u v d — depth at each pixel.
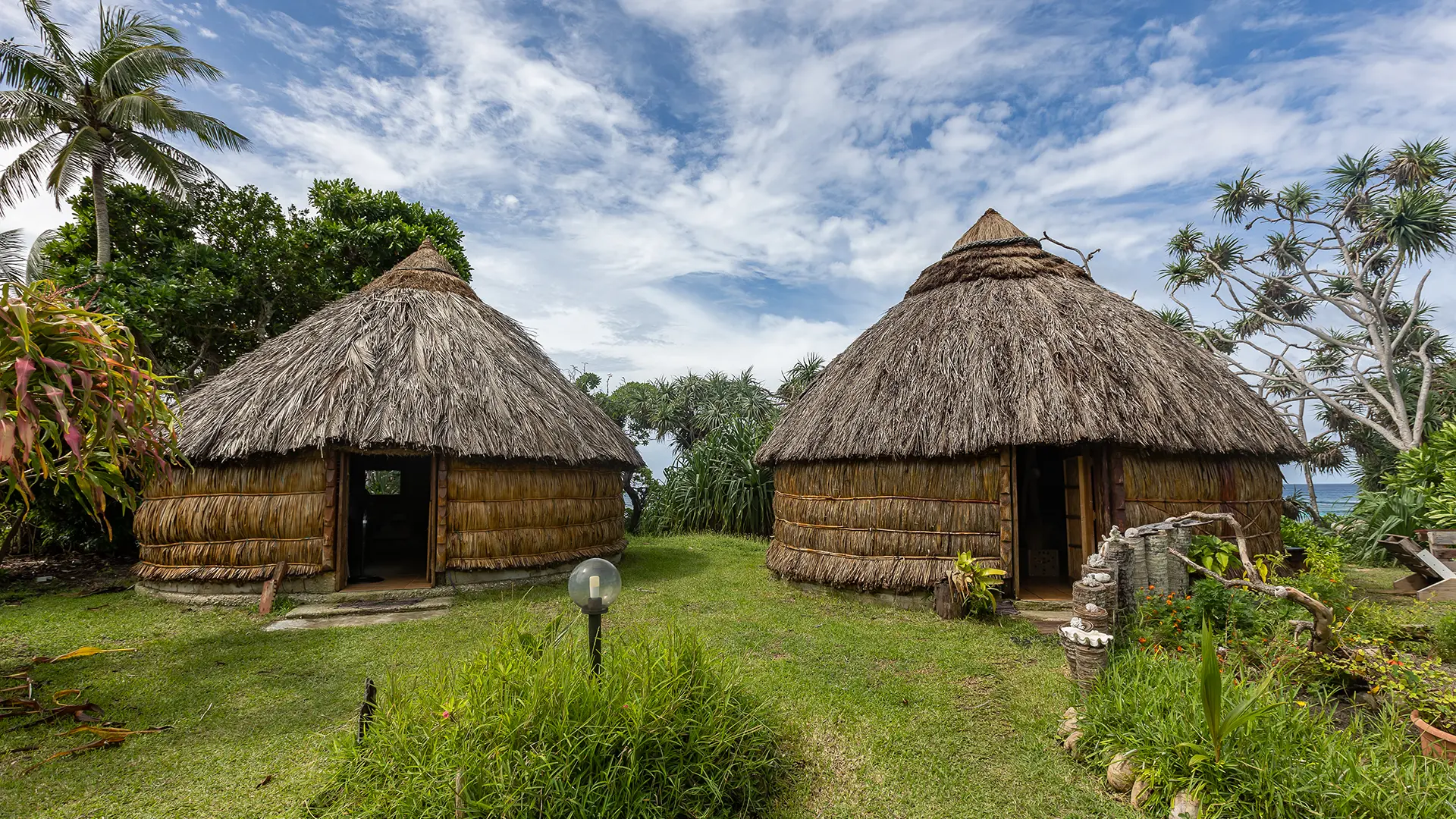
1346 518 12.37
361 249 17.30
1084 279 9.73
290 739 4.25
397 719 3.41
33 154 13.64
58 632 6.78
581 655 3.75
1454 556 8.22
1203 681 3.06
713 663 4.11
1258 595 5.26
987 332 8.40
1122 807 3.31
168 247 14.80
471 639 6.48
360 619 7.39
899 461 7.89
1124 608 5.52
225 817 3.34
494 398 9.12
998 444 7.16
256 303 14.62
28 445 3.86
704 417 21.92
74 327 4.27
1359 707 4.05
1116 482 7.23
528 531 9.18
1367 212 19.09
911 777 3.68
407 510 13.60
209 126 15.07
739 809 3.37
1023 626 6.68
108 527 5.36
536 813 2.94
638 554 12.23
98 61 13.63
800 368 20.81
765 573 10.23
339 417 7.91
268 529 8.07
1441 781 2.83
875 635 6.45
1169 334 8.75
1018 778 3.64
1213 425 7.39
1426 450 11.52
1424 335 20.08
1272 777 2.95
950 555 7.57
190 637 6.61
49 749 4.10
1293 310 22.64
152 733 4.32
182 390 14.28
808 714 4.49
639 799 3.08
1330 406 21.17
